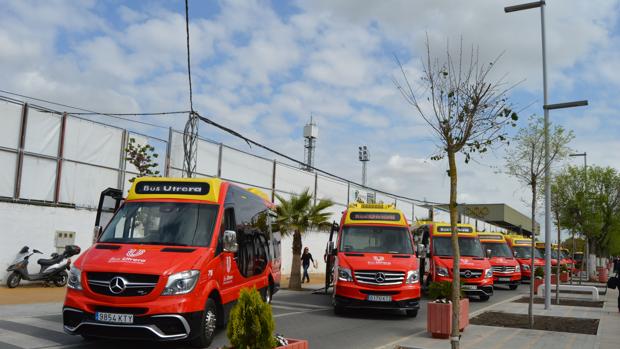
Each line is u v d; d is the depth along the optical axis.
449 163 8.34
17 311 12.34
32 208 18.06
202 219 9.85
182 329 8.34
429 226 22.72
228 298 10.16
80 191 19.86
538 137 13.94
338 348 9.86
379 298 14.05
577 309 17.64
